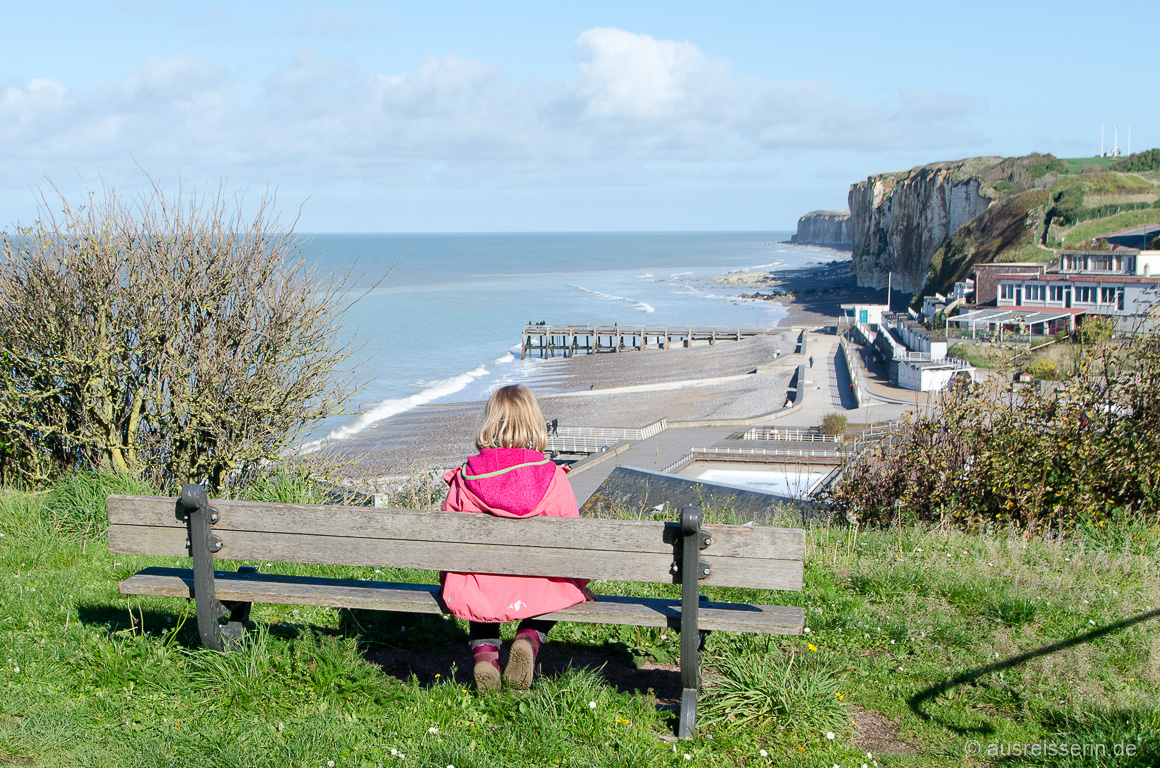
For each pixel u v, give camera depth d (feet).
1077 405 21.80
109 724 9.41
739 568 9.43
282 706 9.90
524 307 367.66
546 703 9.63
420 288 470.80
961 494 23.32
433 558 9.89
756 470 95.09
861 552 17.51
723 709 9.88
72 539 16.21
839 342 238.27
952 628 12.64
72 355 19.47
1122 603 13.80
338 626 12.37
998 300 203.51
